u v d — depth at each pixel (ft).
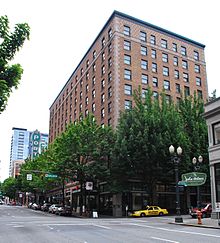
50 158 178.19
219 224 74.54
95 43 210.59
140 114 139.64
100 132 155.12
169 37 206.39
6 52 32.68
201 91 210.79
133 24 192.34
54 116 306.96
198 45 220.43
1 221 98.02
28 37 33.27
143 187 158.92
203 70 217.56
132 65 183.11
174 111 141.79
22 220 103.50
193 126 143.43
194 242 45.42
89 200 167.94
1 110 32.91
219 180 96.53
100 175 145.59
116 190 140.97
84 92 221.46
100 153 149.07
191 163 134.41
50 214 166.50
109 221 101.40
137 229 69.36
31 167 254.06
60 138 158.71
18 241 48.37
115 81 173.47
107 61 187.42
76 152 149.79
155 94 187.01
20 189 339.36
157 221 100.42
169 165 132.16
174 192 165.58
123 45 183.83
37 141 429.79
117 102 169.99
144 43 193.16
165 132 131.44
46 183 212.02
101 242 46.11
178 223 85.40
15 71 32.96
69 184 224.94
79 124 157.99
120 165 135.13
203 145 139.74
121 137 137.80
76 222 94.53
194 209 114.52
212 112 101.91
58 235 56.90
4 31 32.42
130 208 155.12
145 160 131.03
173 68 201.67
